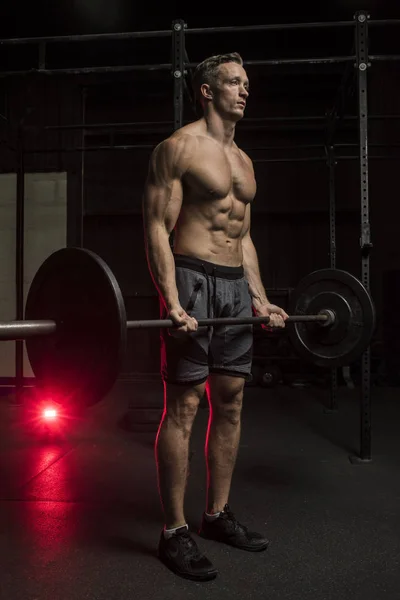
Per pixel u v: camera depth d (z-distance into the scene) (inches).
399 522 83.7
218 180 68.4
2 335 46.8
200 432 152.7
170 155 66.7
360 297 86.1
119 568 68.7
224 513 76.2
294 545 75.3
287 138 272.4
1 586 64.2
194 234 69.7
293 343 90.7
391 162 268.4
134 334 275.0
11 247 236.8
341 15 235.8
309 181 271.9
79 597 61.7
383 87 264.8
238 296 72.5
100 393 51.8
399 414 177.8
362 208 120.8
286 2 229.3
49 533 80.1
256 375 244.4
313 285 89.5
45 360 54.2
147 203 67.5
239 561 70.4
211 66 70.3
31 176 239.3
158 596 61.9
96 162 276.7
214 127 70.7
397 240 268.5
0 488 101.6
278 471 112.7
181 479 69.3
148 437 143.1
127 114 276.8
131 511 89.4
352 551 73.4
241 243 74.8
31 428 154.8
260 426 159.3
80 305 51.3
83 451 129.3
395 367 249.1
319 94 272.7
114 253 278.4
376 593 62.3
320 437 144.5
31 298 54.3
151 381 261.4
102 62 255.9
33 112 259.8
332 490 100.0
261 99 274.8
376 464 117.7
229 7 232.7
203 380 68.6
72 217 241.4
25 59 248.8
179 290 68.8
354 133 271.3
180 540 68.9
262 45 249.9
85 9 228.2
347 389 236.1
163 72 251.9
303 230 275.7
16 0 221.6
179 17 235.5
